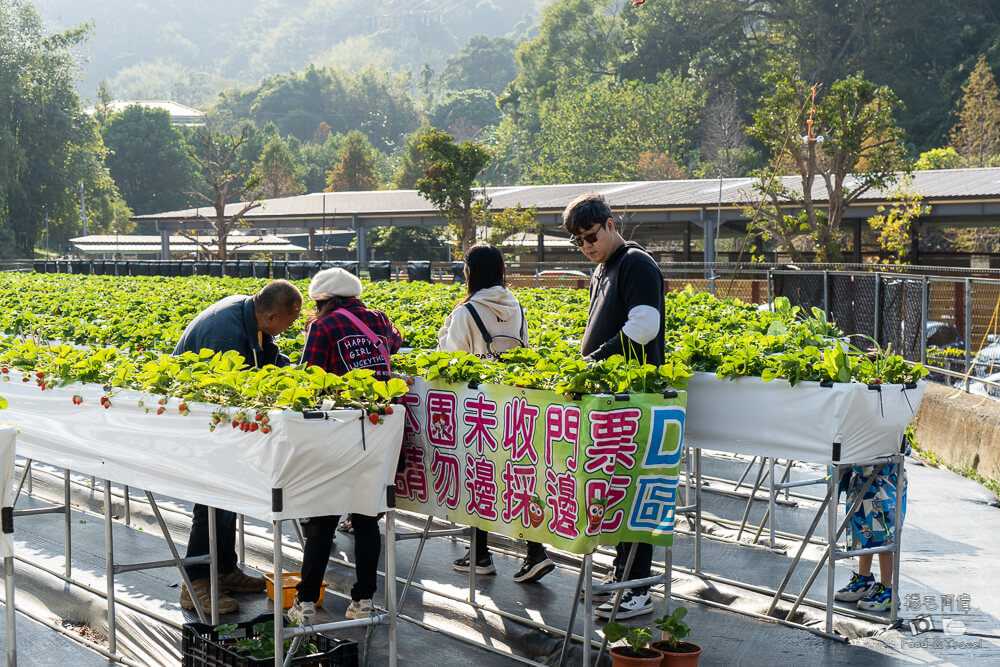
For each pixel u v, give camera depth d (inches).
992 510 297.1
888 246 1083.3
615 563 206.8
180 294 524.4
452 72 7529.5
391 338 207.5
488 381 181.9
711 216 1220.5
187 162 4114.2
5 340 235.6
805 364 190.9
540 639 195.8
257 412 152.3
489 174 4101.9
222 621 208.7
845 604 212.7
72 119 2728.8
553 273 1018.1
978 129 2319.1
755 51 3038.9
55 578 242.1
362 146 3907.5
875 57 2704.2
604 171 2883.9
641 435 162.6
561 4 4097.0
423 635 203.0
